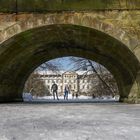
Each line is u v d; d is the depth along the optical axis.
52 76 125.50
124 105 17.86
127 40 16.23
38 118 9.99
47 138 6.09
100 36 17.41
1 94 22.61
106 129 7.31
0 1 16.39
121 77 23.38
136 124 8.31
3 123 8.68
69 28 16.94
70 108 15.34
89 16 16.31
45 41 19.58
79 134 6.56
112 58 21.70
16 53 19.61
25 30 16.34
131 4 16.25
